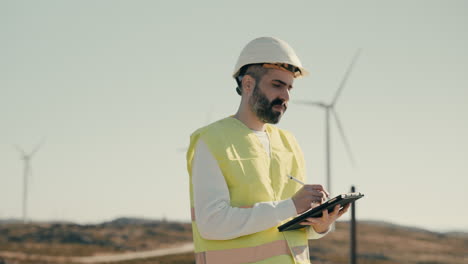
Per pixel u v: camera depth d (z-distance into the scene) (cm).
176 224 14712
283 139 421
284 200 365
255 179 375
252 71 392
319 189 369
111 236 12538
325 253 9694
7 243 10862
